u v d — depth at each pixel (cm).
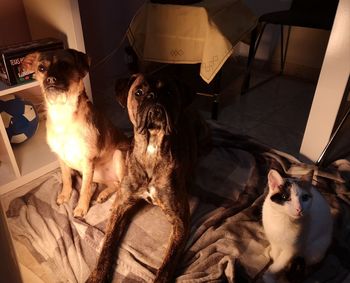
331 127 168
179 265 123
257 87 300
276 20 240
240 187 161
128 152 140
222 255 125
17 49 158
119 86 124
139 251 129
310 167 169
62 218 144
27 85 162
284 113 255
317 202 113
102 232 136
